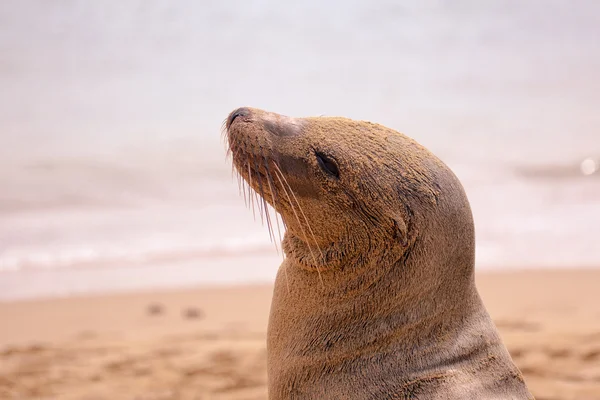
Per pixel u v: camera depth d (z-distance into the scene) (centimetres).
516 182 2152
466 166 2372
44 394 812
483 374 432
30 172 2248
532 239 1579
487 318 457
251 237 1630
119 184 2141
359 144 441
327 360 436
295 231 449
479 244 1562
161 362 923
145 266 1472
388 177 431
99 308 1241
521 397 435
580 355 881
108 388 830
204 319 1165
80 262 1500
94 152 2508
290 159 441
